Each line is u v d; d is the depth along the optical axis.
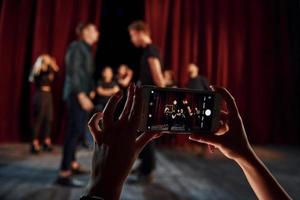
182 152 4.57
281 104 5.77
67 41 5.11
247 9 5.72
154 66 2.44
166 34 5.55
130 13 5.80
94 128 0.43
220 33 5.59
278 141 5.73
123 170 0.39
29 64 5.11
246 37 5.74
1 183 2.49
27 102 5.05
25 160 3.52
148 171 2.59
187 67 5.50
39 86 4.13
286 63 5.75
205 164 3.62
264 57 5.77
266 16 5.77
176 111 0.54
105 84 4.64
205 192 2.39
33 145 4.00
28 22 5.04
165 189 2.44
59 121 5.04
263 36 5.77
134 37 2.54
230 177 2.94
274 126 5.75
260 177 0.46
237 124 0.48
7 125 4.88
